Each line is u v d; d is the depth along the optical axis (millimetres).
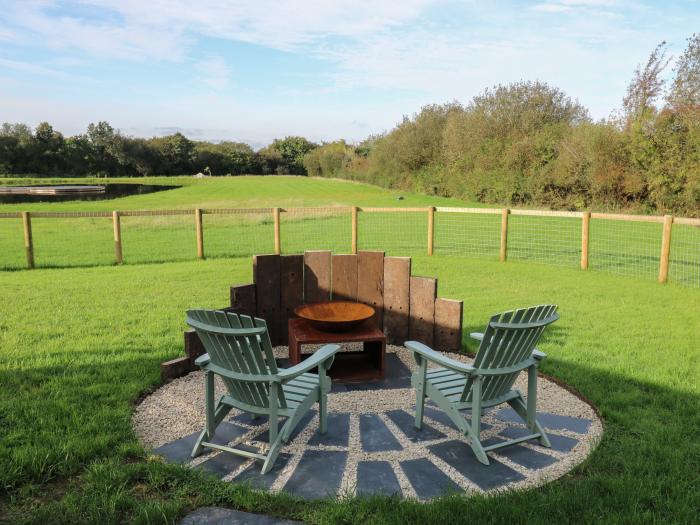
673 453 3424
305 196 36500
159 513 2742
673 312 7551
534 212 11422
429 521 2723
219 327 3406
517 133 29375
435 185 35031
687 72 20875
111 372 4965
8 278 9984
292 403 3664
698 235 16281
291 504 2930
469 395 3729
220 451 3662
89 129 85938
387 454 3639
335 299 6344
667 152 20312
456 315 5805
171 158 90938
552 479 3271
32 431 3697
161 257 12641
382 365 5184
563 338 6250
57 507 2799
